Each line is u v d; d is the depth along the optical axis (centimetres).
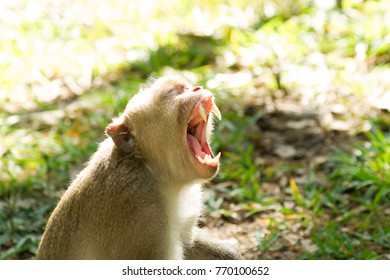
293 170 930
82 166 955
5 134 1016
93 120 1054
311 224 824
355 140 987
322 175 919
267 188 905
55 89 1151
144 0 1429
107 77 1180
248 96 1109
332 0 1306
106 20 1344
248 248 796
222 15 1324
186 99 617
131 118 629
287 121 1042
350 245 780
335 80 1122
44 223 850
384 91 1087
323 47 1210
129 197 611
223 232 827
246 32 1270
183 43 1255
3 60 1202
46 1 1431
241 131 1010
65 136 1028
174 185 635
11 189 901
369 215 828
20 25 1309
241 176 923
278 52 1189
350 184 883
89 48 1252
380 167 904
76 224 629
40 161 955
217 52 1225
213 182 918
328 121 1034
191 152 624
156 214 612
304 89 1113
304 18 1282
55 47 1252
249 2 1378
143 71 1186
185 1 1402
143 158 627
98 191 622
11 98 1121
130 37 1275
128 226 607
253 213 855
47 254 642
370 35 1198
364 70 1148
